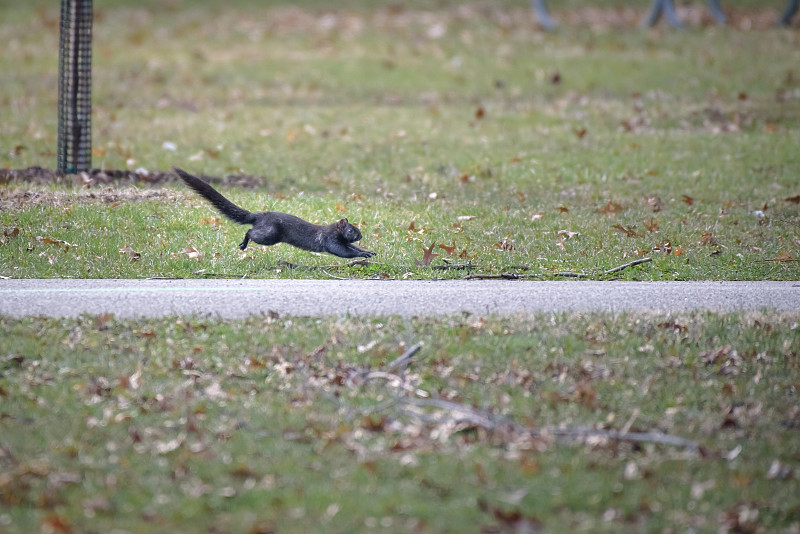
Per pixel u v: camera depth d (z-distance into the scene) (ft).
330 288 63.05
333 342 50.03
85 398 43.06
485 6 215.31
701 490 36.24
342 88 152.97
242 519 33.53
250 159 111.24
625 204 93.20
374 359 48.14
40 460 37.29
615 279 68.80
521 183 102.89
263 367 46.96
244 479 36.45
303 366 47.14
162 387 44.21
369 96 148.77
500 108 139.44
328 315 55.16
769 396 45.06
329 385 45.29
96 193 86.07
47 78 155.12
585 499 35.53
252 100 145.69
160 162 107.65
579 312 56.70
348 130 127.03
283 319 54.08
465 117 134.72
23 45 177.99
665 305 59.77
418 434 40.29
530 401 43.83
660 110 135.13
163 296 59.57
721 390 45.57
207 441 39.24
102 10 212.84
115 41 184.24
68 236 74.08
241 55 174.40
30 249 70.90
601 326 53.36
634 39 180.75
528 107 139.44
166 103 141.18
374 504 34.65
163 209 82.53
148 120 130.21
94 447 38.70
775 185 101.91
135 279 65.21
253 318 53.93
